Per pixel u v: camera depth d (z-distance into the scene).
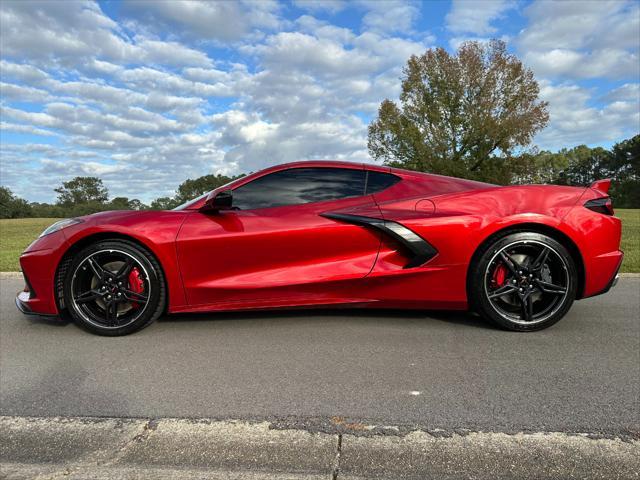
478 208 3.14
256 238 3.13
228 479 1.53
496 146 34.34
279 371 2.50
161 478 1.54
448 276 3.15
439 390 2.22
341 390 2.24
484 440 1.75
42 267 3.15
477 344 2.91
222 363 2.64
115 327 3.15
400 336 3.10
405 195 3.30
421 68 35.19
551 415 1.95
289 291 3.17
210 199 3.20
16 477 1.56
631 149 72.88
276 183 3.35
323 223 3.19
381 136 34.81
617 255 3.13
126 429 1.89
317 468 1.59
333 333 3.18
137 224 3.12
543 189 3.21
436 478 1.53
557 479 1.52
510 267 3.10
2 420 1.99
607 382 2.30
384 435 1.80
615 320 3.47
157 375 2.48
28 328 3.43
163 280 3.16
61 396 2.23
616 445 1.71
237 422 1.92
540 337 3.05
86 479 1.54
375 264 3.19
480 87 34.00
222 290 3.15
